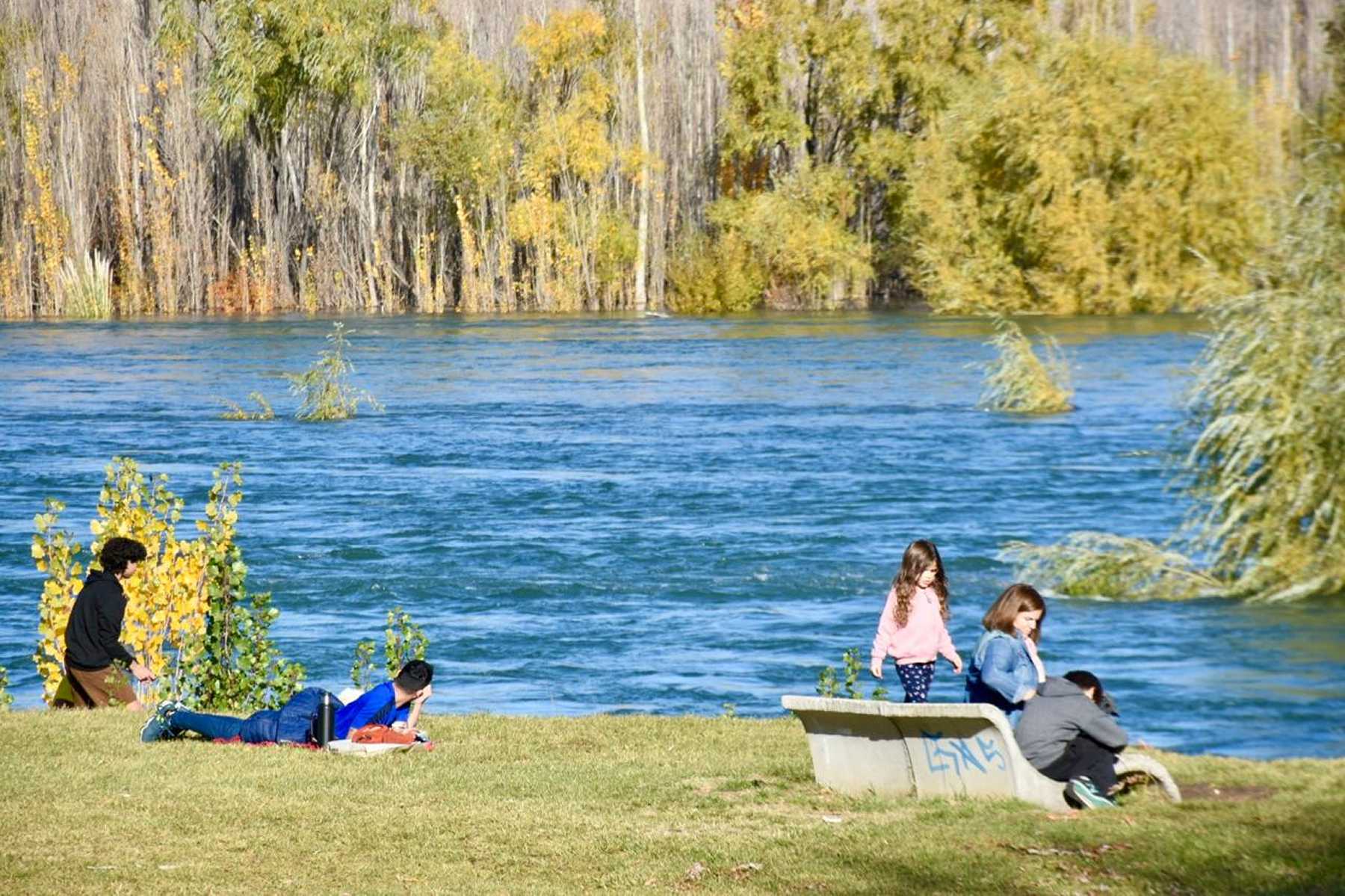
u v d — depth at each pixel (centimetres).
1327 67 3800
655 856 1268
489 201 14325
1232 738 2245
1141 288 10900
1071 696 1441
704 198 14700
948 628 3059
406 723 1803
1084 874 1160
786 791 1512
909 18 12812
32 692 2591
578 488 4734
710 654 2831
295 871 1236
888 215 13688
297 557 3725
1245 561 3303
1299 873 1127
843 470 5034
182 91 13775
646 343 10181
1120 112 10975
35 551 2228
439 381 8000
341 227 14312
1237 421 3234
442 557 3734
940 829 1309
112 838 1333
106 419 6494
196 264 14038
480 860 1269
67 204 13475
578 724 1955
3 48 13338
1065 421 6172
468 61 13688
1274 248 3338
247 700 2081
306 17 12862
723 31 14275
